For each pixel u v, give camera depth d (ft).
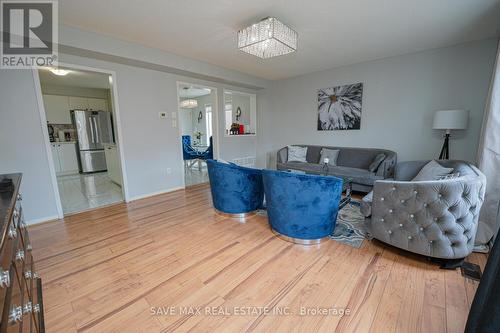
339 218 9.33
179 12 7.64
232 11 7.61
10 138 8.40
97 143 20.59
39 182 9.08
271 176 7.22
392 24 8.63
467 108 10.74
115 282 5.57
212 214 9.96
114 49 9.71
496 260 3.25
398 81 12.53
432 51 11.36
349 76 14.29
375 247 7.11
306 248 7.07
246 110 23.25
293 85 17.31
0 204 3.48
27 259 4.25
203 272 5.94
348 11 7.64
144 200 12.09
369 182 11.75
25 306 3.21
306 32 9.29
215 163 9.20
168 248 7.13
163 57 11.36
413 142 12.42
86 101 20.70
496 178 7.06
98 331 4.23
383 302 4.88
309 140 16.96
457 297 4.99
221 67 14.33
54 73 14.47
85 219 9.50
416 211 6.01
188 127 30.14
